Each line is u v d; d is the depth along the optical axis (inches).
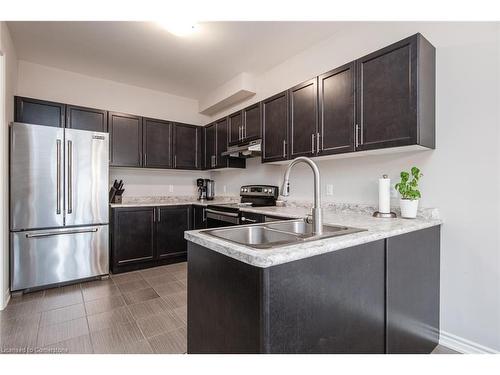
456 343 68.0
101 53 116.3
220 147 148.7
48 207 103.7
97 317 81.7
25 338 69.6
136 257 128.5
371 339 48.1
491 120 63.0
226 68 130.6
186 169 160.7
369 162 88.9
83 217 111.6
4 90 88.5
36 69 127.3
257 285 34.4
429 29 73.8
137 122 142.5
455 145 68.5
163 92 164.2
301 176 114.5
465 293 66.8
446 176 70.2
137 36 102.4
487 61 63.7
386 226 58.4
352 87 77.0
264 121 110.7
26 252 99.0
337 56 99.5
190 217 145.6
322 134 86.0
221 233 54.9
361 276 46.3
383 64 70.0
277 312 34.6
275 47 110.4
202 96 170.7
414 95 64.0
